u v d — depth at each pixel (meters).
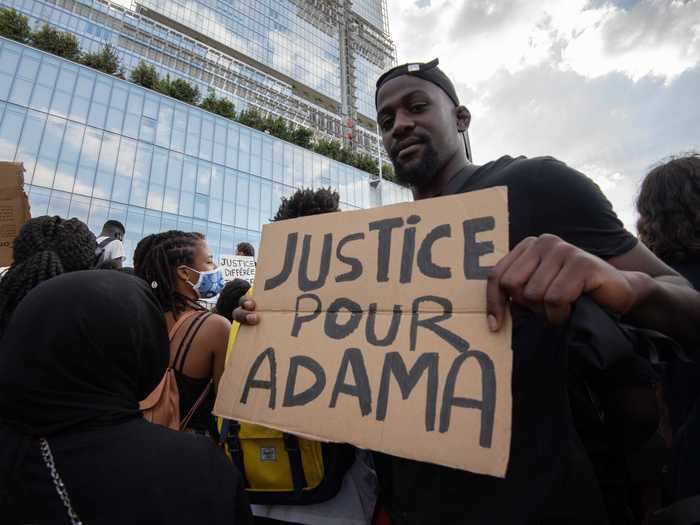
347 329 1.04
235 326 1.63
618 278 0.69
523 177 1.03
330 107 57.94
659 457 1.08
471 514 0.86
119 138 25.05
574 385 1.01
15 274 1.50
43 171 22.00
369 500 1.27
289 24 54.03
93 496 0.71
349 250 1.11
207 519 0.77
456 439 0.80
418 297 0.96
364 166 40.81
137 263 1.89
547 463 0.82
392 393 0.91
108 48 26.78
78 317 0.78
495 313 0.80
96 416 0.77
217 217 28.28
